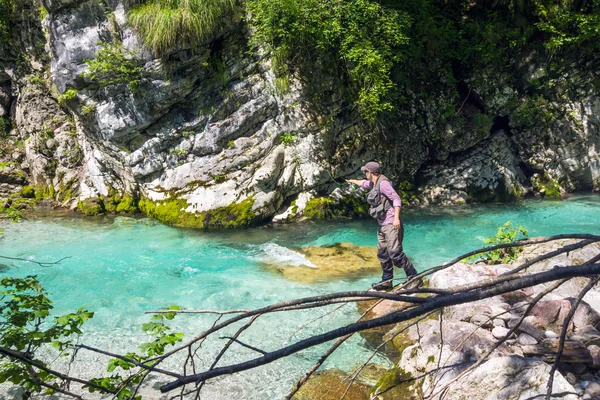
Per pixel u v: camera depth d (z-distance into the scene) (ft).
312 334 16.92
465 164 36.88
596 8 36.58
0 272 22.85
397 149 35.50
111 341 16.85
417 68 36.42
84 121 31.83
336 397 13.12
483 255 22.94
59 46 29.50
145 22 28.14
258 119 31.37
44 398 13.42
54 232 29.14
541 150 38.11
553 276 5.41
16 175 35.94
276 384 14.07
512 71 37.73
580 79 38.17
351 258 25.11
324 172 32.83
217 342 16.56
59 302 19.92
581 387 10.80
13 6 34.91
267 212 31.07
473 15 38.01
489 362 10.46
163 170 31.37
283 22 29.50
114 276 22.62
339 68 32.65
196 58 29.63
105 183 33.45
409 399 11.80
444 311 15.56
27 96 35.99
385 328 16.76
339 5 30.35
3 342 11.10
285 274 22.98
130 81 29.09
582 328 13.12
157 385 14.11
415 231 29.07
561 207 34.40
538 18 37.09
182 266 23.95
